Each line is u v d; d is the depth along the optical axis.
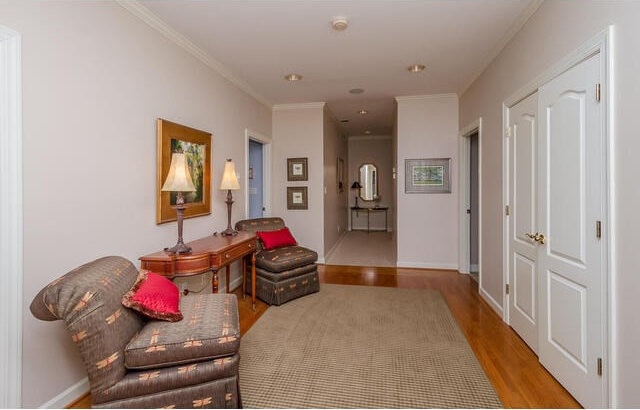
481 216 3.54
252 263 3.31
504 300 2.88
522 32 2.49
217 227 3.49
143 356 1.48
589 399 1.70
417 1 2.29
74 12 1.85
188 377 1.52
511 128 2.73
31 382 1.64
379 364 2.19
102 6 2.04
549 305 2.10
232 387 1.60
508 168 2.79
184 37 2.81
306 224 5.20
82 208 1.90
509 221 2.78
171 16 2.47
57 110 1.75
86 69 1.93
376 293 3.69
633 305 1.42
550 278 2.09
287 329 2.75
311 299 3.50
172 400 1.51
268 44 2.98
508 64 2.77
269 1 2.29
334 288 3.88
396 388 1.92
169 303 1.72
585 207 1.73
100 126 2.03
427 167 4.76
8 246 1.53
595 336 1.66
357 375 2.06
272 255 3.49
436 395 1.86
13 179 1.54
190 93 2.98
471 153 4.61
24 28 1.59
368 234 8.27
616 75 1.50
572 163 1.84
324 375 2.06
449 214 4.73
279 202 5.28
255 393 1.88
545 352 2.14
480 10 2.40
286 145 5.21
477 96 3.71
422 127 4.75
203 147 3.16
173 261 2.29
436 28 2.68
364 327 2.78
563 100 1.93
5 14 1.51
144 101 2.41
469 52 3.13
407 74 3.77
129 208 2.27
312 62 3.41
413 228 4.87
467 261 4.58
